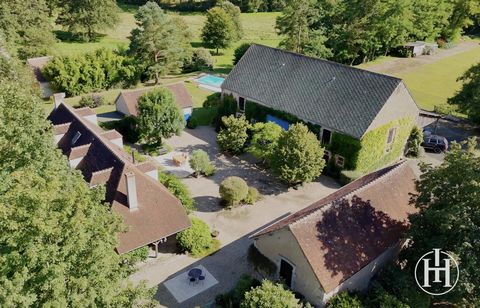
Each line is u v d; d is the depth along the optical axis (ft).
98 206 68.44
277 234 87.97
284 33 255.09
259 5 463.83
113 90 227.40
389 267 90.38
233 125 149.28
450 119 196.44
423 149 162.40
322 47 250.16
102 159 111.04
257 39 364.99
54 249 56.34
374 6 264.72
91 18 322.34
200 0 465.47
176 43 243.40
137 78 236.43
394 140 150.92
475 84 178.29
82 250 60.85
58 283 54.95
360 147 136.56
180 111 154.71
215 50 336.90
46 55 235.81
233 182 122.83
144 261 99.60
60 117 139.74
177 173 141.38
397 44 291.79
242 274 98.99
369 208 94.89
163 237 100.07
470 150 88.33
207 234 106.73
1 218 56.08
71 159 114.83
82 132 124.98
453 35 343.26
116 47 311.06
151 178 108.78
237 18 351.46
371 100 139.64
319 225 86.74
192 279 95.35
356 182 112.68
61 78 209.15
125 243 94.94
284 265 89.15
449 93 232.32
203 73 269.85
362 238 89.86
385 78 140.97
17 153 78.74
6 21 238.89
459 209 79.41
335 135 141.69
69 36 336.49
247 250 107.24
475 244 78.02
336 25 267.18
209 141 166.30
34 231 56.85
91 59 220.64
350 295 84.84
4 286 50.65
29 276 55.52
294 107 153.17
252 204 127.24
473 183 79.92
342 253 85.92
